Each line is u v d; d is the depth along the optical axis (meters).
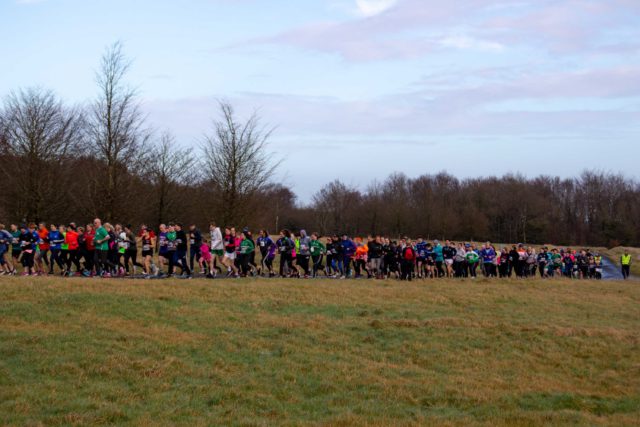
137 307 16.38
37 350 12.28
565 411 11.45
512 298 23.25
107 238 22.17
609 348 16.50
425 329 16.92
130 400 10.45
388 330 16.55
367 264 29.91
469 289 24.66
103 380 11.34
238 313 16.95
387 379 12.82
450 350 15.39
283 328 15.77
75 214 37.66
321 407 10.95
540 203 83.50
